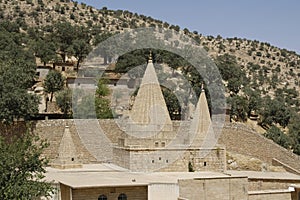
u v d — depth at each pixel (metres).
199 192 46.94
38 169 38.47
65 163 51.50
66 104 85.06
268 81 168.00
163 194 44.09
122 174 48.19
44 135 65.56
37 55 118.62
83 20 182.12
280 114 117.25
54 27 154.38
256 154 75.56
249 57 195.88
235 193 49.34
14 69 70.50
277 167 70.94
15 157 36.59
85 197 41.03
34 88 97.25
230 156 71.19
